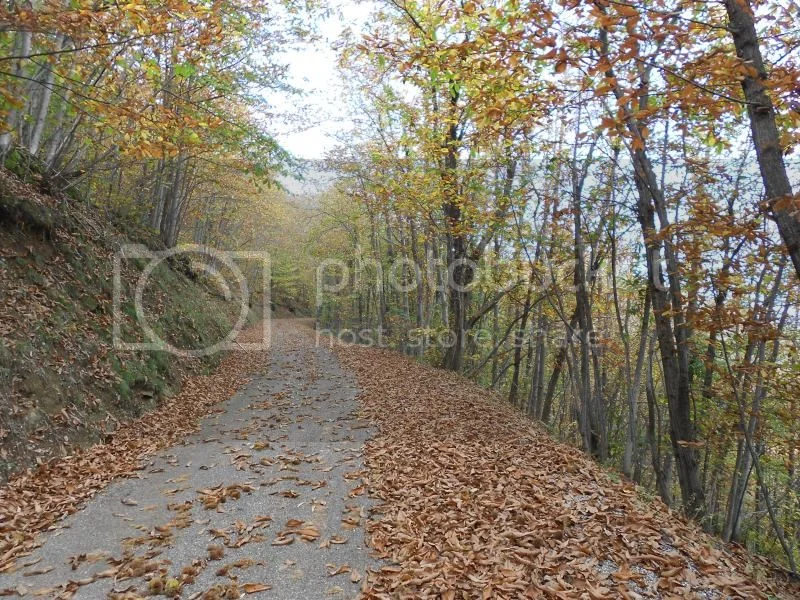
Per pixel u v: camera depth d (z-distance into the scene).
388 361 18.64
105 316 9.92
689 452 8.01
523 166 10.13
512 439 7.78
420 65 5.89
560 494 5.30
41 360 7.17
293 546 4.36
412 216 15.36
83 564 4.03
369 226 24.52
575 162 9.07
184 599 3.55
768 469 10.98
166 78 10.06
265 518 4.89
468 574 3.78
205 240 34.91
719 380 8.27
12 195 8.86
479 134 8.47
